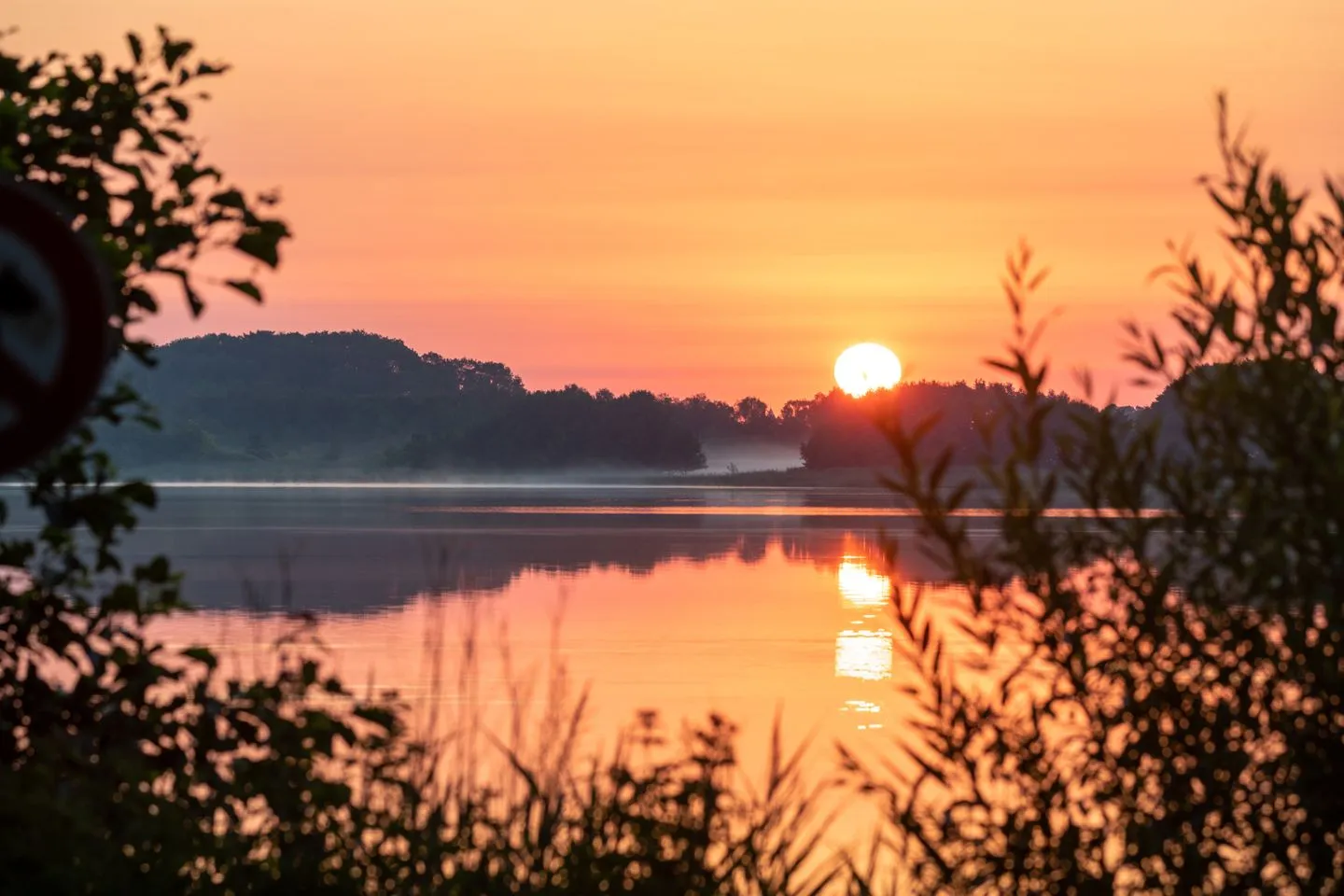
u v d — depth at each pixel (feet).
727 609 215.92
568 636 177.06
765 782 49.98
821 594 241.96
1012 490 30.14
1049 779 30.19
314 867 40.47
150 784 42.09
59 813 37.96
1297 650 28.63
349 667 135.13
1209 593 29.37
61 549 44.14
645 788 40.78
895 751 88.84
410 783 42.68
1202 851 29.68
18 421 28.84
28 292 28.81
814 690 135.64
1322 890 29.04
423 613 196.75
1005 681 30.71
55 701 42.91
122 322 44.75
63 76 46.55
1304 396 28.48
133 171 44.98
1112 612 30.17
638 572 288.10
